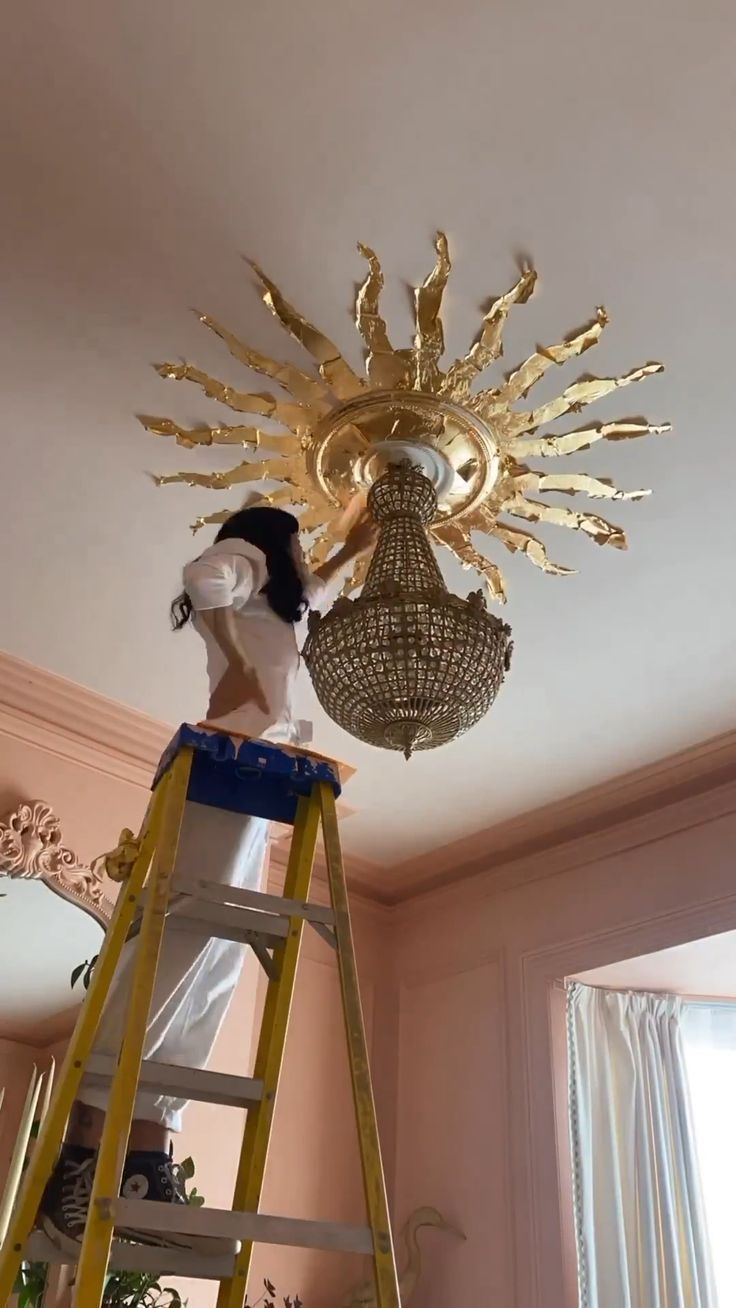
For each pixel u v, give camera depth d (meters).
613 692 3.17
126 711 3.30
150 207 1.87
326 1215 3.64
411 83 1.68
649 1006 3.78
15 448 2.39
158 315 2.07
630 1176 3.45
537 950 3.77
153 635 3.00
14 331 2.12
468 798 3.76
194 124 1.74
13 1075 2.83
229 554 1.81
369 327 2.00
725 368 2.15
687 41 1.61
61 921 3.06
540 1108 3.52
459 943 4.09
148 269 1.98
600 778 3.59
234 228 1.91
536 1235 3.34
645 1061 3.66
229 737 1.53
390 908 4.41
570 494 2.40
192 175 1.82
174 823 1.41
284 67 1.66
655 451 2.34
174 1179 1.50
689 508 2.49
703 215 1.87
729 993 3.80
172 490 2.48
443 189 1.83
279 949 1.55
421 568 1.87
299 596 1.94
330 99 1.71
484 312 2.03
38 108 1.72
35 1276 2.21
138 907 1.40
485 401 2.07
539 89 1.68
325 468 2.22
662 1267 3.28
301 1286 3.52
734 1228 3.44
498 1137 3.60
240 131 1.75
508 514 2.52
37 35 1.63
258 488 2.46
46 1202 1.36
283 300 2.02
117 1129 1.13
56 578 2.79
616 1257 3.29
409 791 3.72
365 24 1.60
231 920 1.46
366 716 1.76
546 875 3.89
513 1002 3.77
